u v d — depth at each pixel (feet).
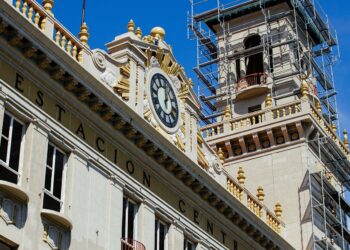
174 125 122.11
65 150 100.68
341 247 172.24
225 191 128.98
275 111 172.04
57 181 98.48
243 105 189.98
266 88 186.80
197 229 123.65
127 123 109.40
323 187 167.43
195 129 127.85
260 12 200.34
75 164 100.78
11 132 93.15
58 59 99.19
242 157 172.04
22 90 95.61
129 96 113.19
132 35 118.62
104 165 105.81
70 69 100.89
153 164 115.55
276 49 194.39
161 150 115.14
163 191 117.50
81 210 99.55
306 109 168.66
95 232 100.89
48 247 92.63
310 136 170.60
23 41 95.40
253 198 145.69
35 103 96.94
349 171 179.52
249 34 199.82
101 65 110.11
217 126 176.35
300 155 167.22
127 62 115.65
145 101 117.08
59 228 95.30
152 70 120.57
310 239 158.51
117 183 107.45
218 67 200.13
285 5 198.29
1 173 90.12
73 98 102.63
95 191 102.99
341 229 168.66
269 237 141.08
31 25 95.35
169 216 117.08
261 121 172.04
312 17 205.05
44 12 101.76
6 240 87.45
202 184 123.75
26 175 92.63
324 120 177.37
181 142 122.62
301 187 164.35
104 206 103.91
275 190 166.30
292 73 187.93
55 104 100.32
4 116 92.89
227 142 172.65
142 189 112.27
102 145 106.73
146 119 115.75
